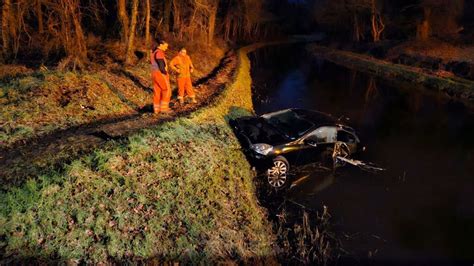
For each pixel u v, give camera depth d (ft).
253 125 34.19
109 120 32.12
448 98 71.72
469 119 56.39
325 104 63.10
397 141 44.47
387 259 22.74
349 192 30.50
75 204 19.15
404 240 24.70
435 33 122.52
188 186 23.94
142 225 19.69
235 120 36.32
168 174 24.32
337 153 33.78
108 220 19.20
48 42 54.60
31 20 68.95
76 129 28.89
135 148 24.95
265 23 215.31
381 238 24.72
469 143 44.73
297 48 188.03
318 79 90.89
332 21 171.01
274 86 77.66
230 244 20.94
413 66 103.40
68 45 49.78
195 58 78.69
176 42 87.35
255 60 125.90
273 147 29.89
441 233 25.71
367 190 31.07
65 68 44.50
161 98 35.06
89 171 21.49
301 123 33.14
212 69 77.66
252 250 21.35
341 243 23.84
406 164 37.19
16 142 24.95
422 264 22.56
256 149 29.76
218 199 24.17
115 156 23.67
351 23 167.22
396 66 105.29
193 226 20.84
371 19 148.05
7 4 46.62
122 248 18.10
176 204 21.98
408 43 119.14
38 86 33.19
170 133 28.99
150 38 76.48
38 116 29.30
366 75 101.76
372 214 27.48
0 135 25.14
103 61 54.24
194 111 36.19
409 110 61.05
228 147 30.99
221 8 154.40
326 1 168.35
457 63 90.17
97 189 20.61
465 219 27.50
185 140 28.96
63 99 33.09
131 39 53.36
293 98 66.33
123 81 42.93
